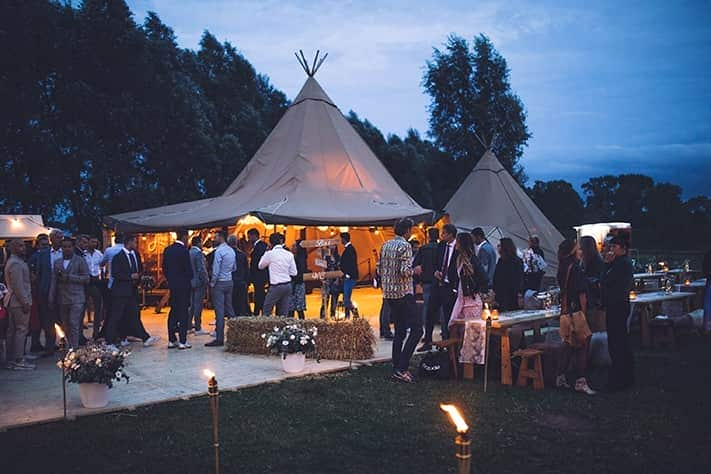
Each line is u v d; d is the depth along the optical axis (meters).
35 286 8.59
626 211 44.59
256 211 12.69
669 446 4.62
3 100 20.00
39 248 8.84
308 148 15.73
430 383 6.66
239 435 4.89
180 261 8.77
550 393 6.20
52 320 8.33
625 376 6.27
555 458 4.39
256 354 8.27
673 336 8.77
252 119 31.77
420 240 15.62
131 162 24.86
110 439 4.79
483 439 4.79
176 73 27.73
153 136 24.98
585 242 7.50
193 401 5.91
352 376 6.96
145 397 6.02
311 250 15.77
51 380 6.87
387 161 37.16
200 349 8.73
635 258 23.89
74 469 4.20
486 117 37.16
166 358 8.04
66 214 23.84
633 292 9.38
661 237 36.25
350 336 7.84
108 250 9.36
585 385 6.20
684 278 14.66
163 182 26.61
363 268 20.08
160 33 28.77
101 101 22.73
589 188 46.56
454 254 8.20
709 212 38.88
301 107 16.61
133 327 9.21
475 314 7.30
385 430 5.01
